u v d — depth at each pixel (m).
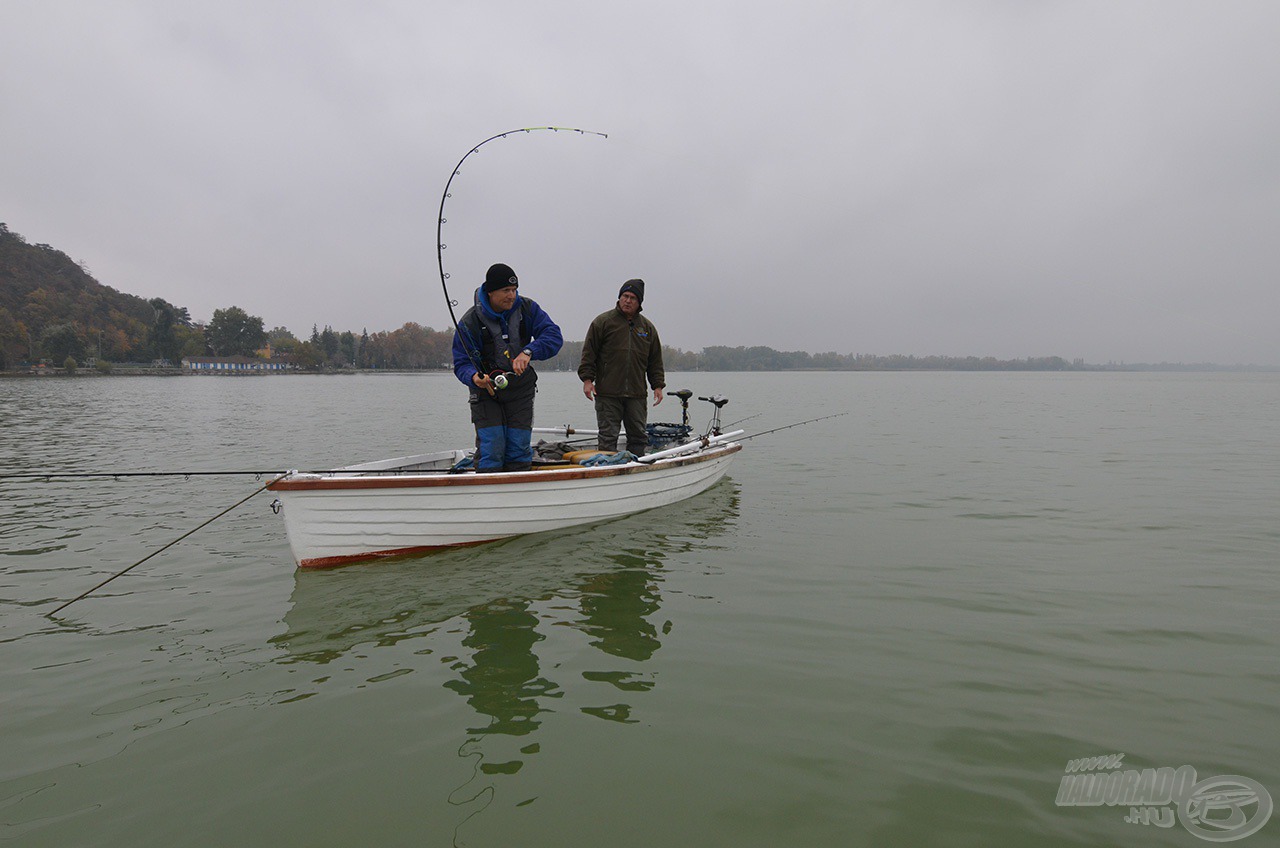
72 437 14.43
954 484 8.46
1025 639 3.58
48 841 2.06
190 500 7.27
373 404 31.56
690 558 5.09
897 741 2.62
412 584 4.46
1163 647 3.46
